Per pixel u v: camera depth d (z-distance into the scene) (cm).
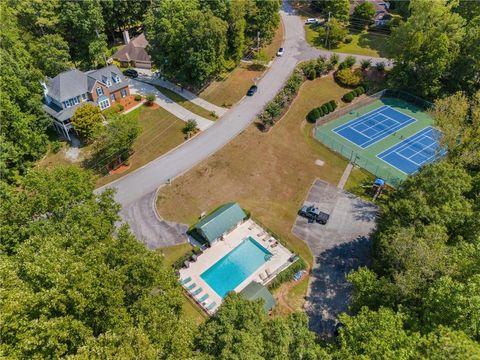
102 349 2123
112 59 8188
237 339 2416
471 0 8206
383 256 3478
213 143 6031
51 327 2152
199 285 4103
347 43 9094
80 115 5662
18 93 5481
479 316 2319
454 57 6975
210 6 7188
